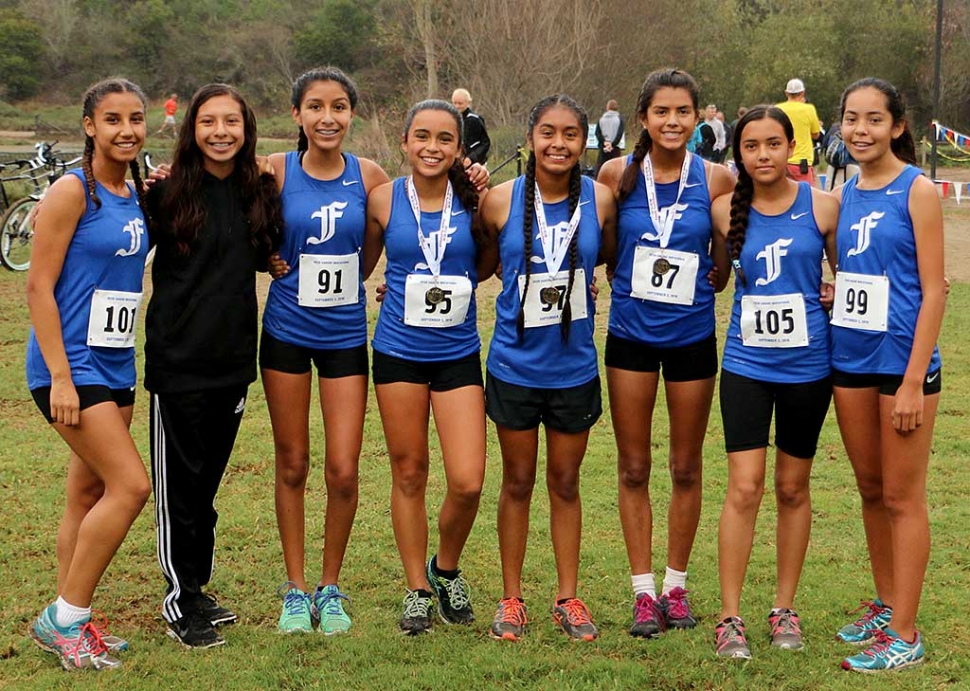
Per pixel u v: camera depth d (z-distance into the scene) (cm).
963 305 1105
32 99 4638
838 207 405
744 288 407
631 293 421
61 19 4853
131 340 408
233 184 406
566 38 2861
